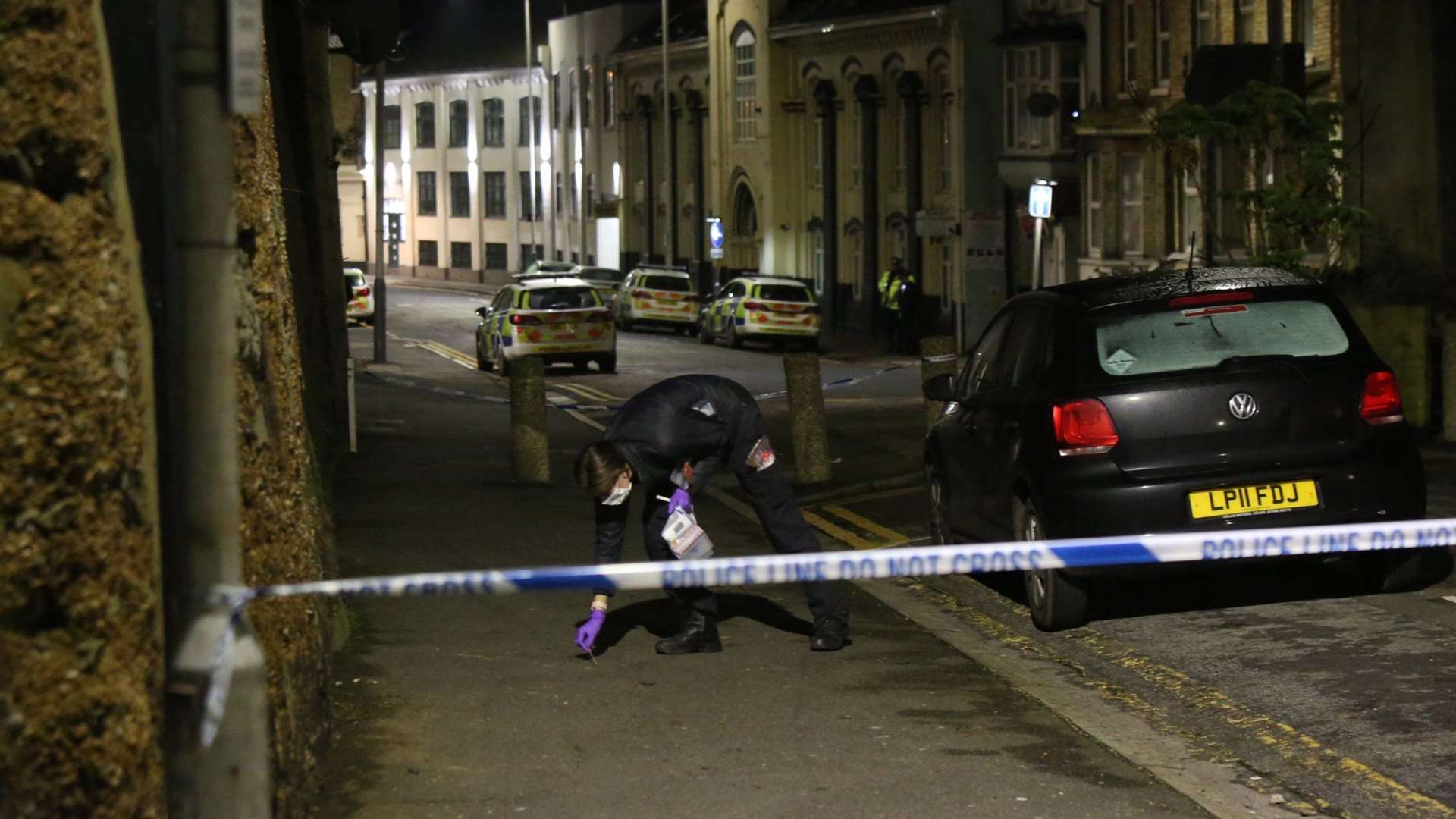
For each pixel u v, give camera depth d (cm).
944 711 955
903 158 6862
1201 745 909
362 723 911
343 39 2219
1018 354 1291
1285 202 2583
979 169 6219
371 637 1125
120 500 509
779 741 888
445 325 7375
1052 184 4112
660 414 1045
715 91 8300
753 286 5947
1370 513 1155
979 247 5678
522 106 11356
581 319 4731
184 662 493
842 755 864
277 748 679
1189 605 1270
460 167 12069
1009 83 5941
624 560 1481
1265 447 1149
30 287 492
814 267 7712
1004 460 1245
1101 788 811
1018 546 731
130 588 512
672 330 7069
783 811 773
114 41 553
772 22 7775
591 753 862
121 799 505
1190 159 2753
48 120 493
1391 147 2697
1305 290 1203
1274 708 981
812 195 7681
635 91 9625
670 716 937
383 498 1866
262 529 679
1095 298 1209
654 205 9412
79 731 498
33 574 493
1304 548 796
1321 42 4044
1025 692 1005
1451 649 1088
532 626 1166
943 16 6378
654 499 1073
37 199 494
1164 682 1055
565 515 1736
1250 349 1173
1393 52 2684
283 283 828
